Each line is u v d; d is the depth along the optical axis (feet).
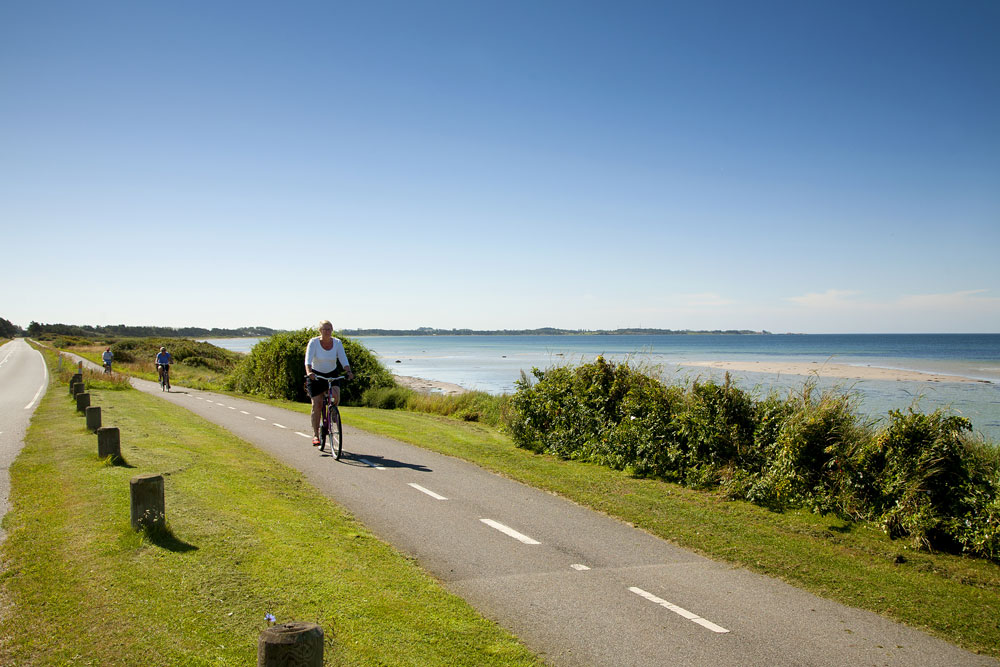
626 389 35.19
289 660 8.52
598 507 24.41
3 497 21.93
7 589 14.07
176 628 12.46
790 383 100.07
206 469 26.53
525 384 40.16
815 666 12.86
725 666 12.71
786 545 20.40
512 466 32.14
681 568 18.25
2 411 53.21
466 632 13.52
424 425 48.06
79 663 11.20
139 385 92.84
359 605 14.26
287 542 17.97
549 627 14.15
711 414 29.81
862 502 23.80
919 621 15.10
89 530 17.84
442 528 21.17
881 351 304.50
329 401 33.09
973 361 191.52
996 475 21.59
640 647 13.37
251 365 82.94
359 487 26.22
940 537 21.22
